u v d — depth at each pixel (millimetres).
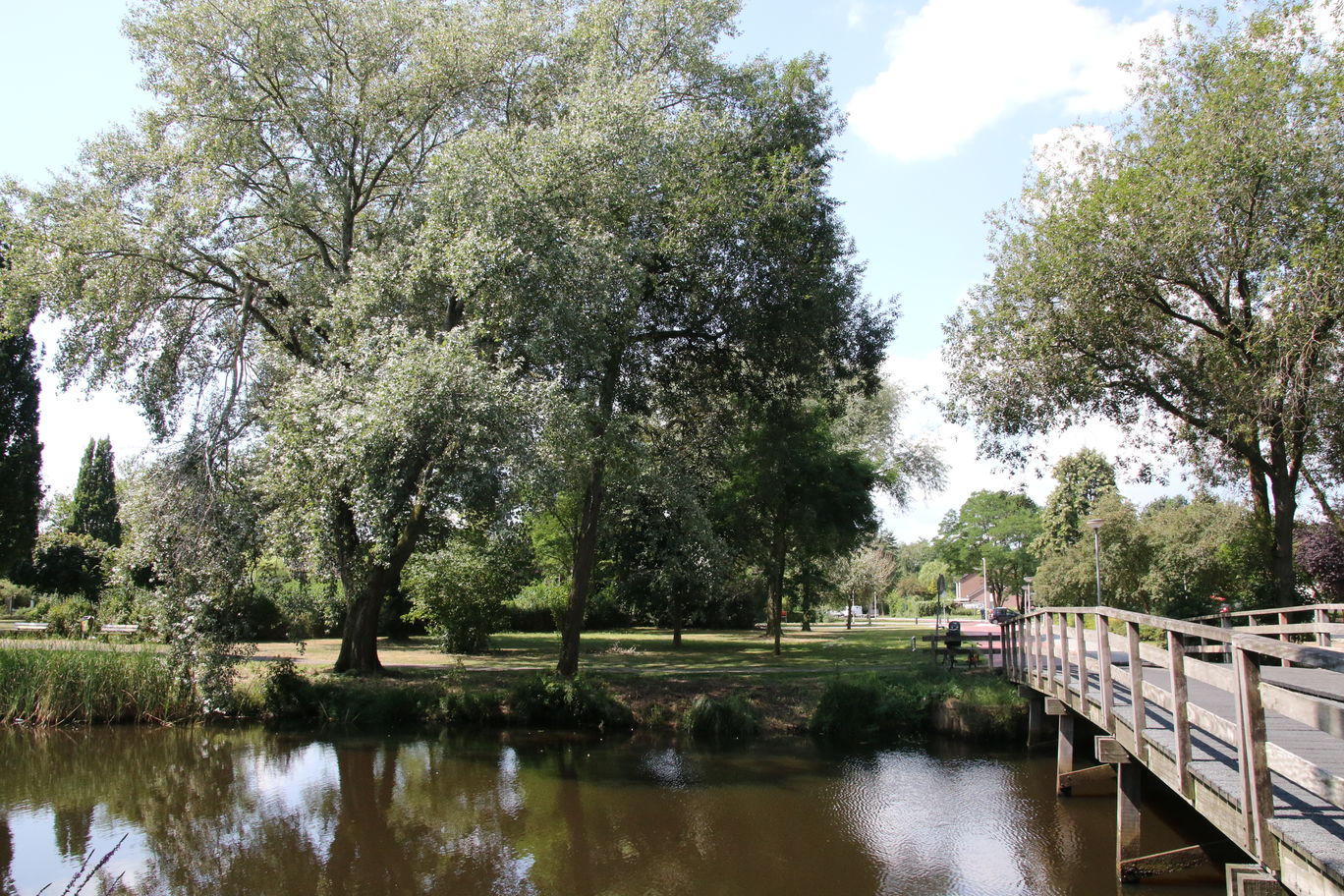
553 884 9695
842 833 11477
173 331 19531
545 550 30469
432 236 16688
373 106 18922
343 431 14297
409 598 29359
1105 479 63031
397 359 14633
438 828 11672
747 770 14938
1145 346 20125
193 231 17562
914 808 12641
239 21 17953
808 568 31938
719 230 19156
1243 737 5367
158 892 9445
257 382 19844
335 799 13016
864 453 35531
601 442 17266
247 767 14828
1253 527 21953
